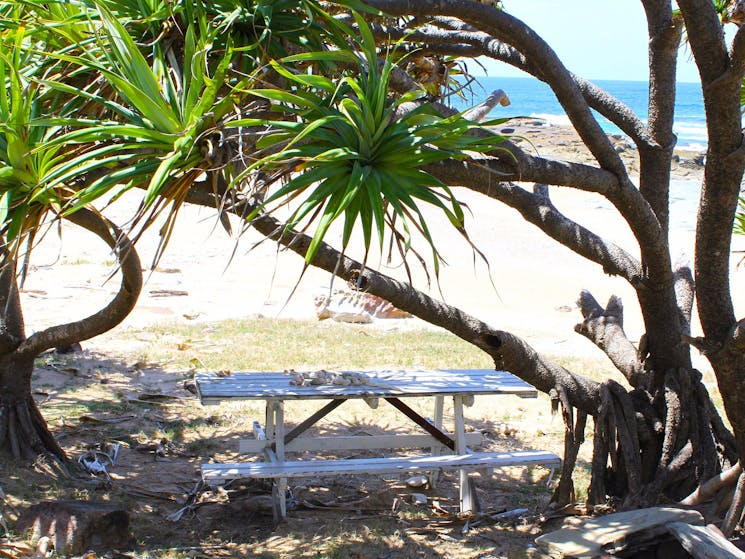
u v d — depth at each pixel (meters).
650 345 5.59
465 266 17.38
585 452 7.10
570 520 5.21
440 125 3.54
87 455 6.35
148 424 7.32
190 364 9.34
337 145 3.50
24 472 5.75
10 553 4.43
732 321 4.85
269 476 5.05
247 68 3.81
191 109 3.37
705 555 4.37
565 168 4.61
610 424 5.43
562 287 16.02
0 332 5.74
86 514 4.69
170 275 14.59
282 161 3.55
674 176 40.06
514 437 7.45
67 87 3.34
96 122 3.38
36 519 4.72
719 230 4.65
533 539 5.10
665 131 5.41
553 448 7.15
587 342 11.86
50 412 7.43
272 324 11.62
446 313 5.04
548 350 11.21
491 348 5.20
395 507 5.66
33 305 11.93
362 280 4.77
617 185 4.82
